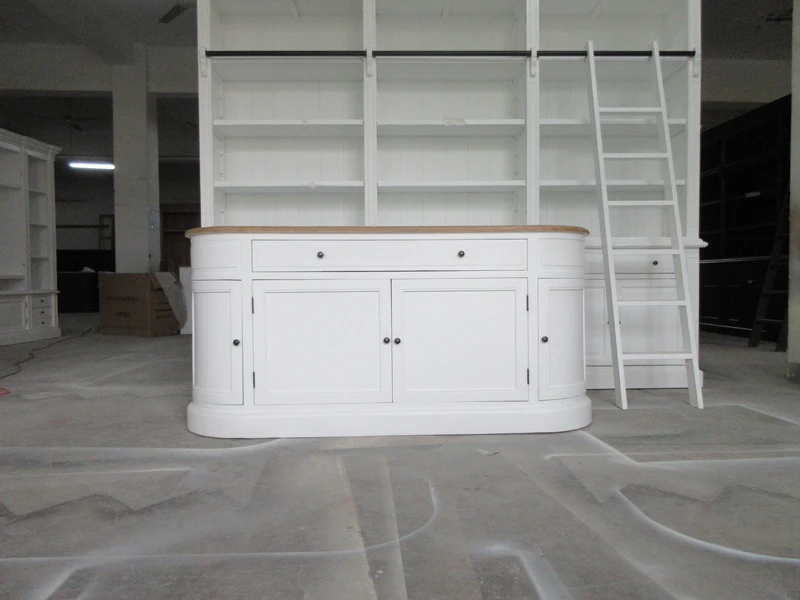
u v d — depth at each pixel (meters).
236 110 3.61
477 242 2.38
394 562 1.30
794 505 1.62
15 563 1.31
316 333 2.35
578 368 2.49
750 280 5.78
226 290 2.33
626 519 1.53
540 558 1.32
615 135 3.64
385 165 3.64
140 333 6.33
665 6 3.51
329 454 2.11
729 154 6.24
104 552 1.36
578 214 3.64
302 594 1.18
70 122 10.10
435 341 2.38
